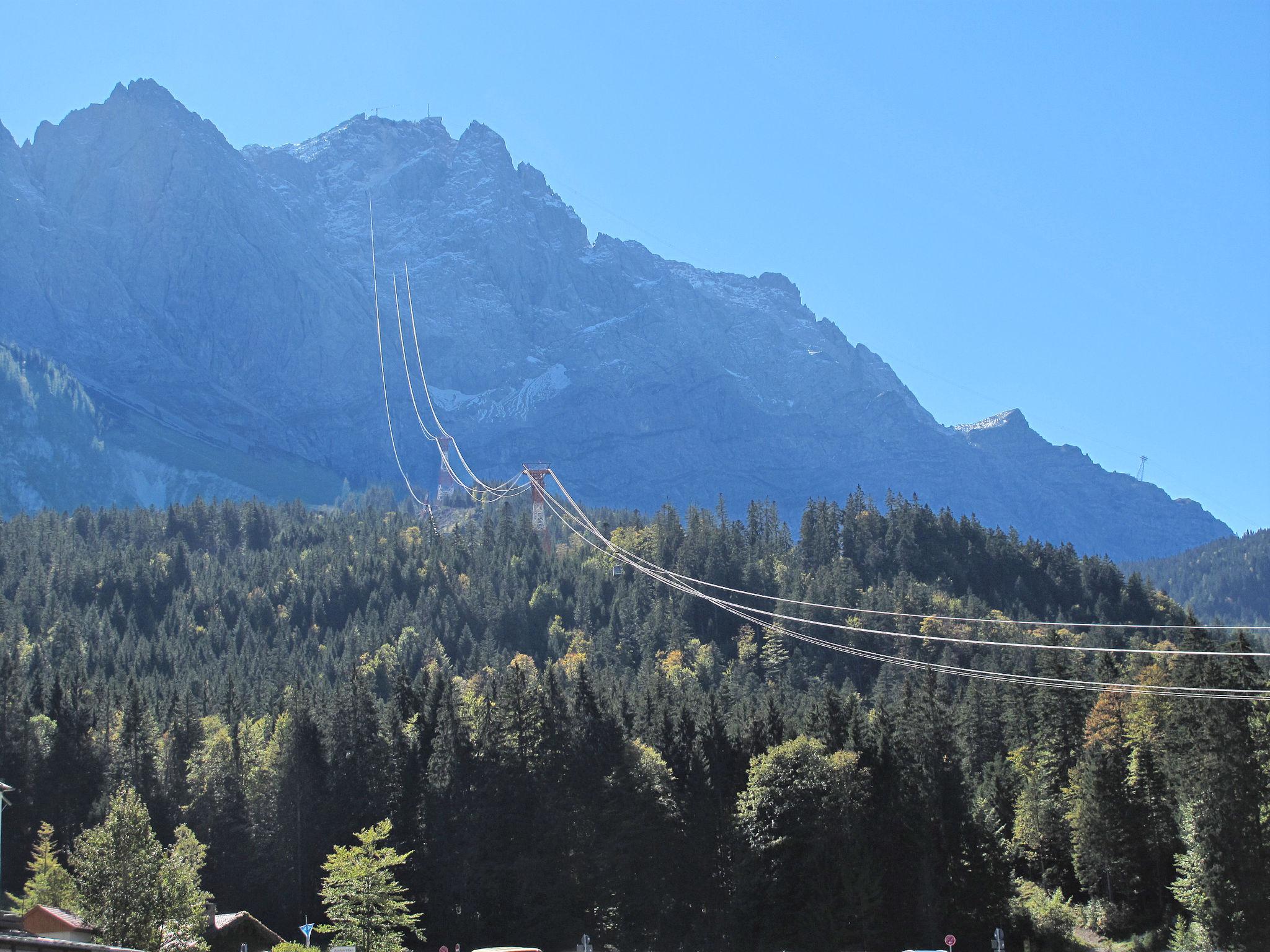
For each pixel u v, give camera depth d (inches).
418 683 7052.2
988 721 6181.1
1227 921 4069.9
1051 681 5206.7
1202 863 4180.6
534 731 5152.6
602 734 5064.0
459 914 4763.8
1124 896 4677.7
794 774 4648.1
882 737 4832.7
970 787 4854.8
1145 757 4832.7
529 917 4685.0
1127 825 4697.3
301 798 5152.6
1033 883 4980.3
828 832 4525.1
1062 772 5433.1
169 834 5398.6
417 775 5187.0
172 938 3405.5
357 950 3513.8
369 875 3661.4
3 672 5802.2
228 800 5324.8
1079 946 4404.5
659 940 4618.6
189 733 5782.5
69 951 1636.3
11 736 5605.3
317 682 7342.5
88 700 6176.2
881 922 4431.6
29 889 3978.8
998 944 3457.2
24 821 5280.5
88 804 5472.4
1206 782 4232.3
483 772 5103.3
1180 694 4505.4
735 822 4707.2
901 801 4603.8
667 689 6013.8
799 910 4446.4
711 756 5103.3
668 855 4731.8
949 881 4483.3
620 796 4815.5
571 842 4820.4
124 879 3415.4
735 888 4542.3
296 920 4963.1
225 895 5113.2
